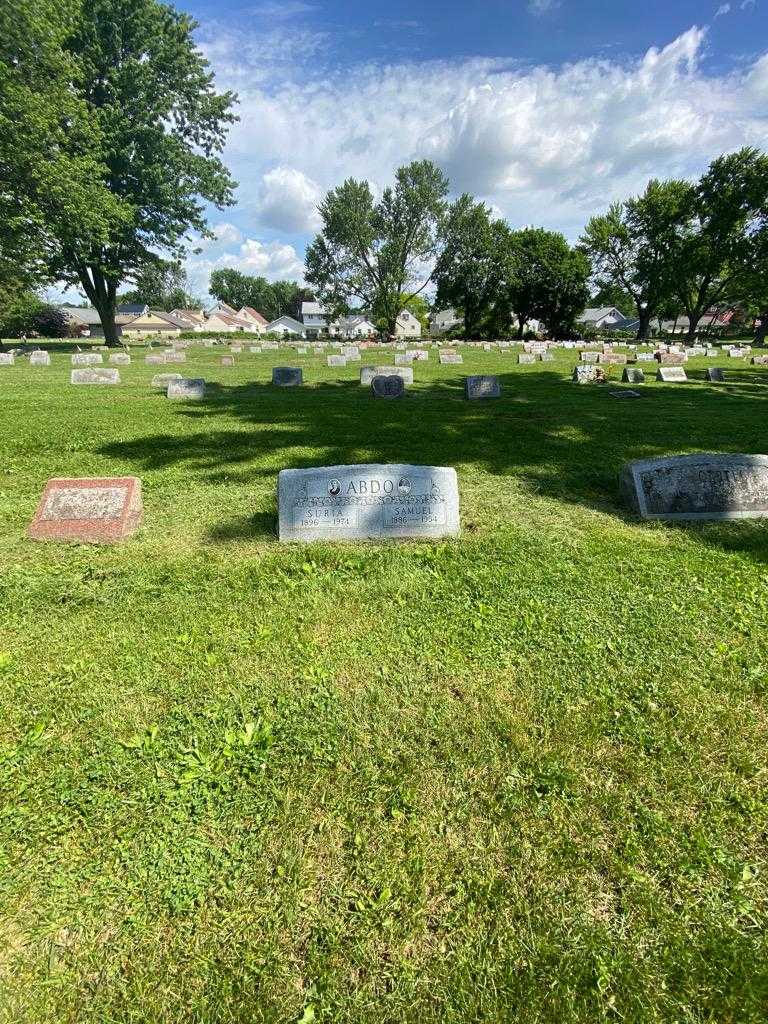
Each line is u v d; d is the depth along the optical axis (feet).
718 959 5.41
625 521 16.98
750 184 133.18
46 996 5.06
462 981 5.19
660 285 161.38
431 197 160.56
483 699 8.89
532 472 22.47
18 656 9.80
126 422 31.60
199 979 5.18
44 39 81.15
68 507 15.05
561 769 7.56
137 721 8.32
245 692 8.98
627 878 6.17
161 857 6.29
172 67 105.91
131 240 115.55
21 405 36.86
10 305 144.15
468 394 45.85
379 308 189.47
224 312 327.26
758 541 15.46
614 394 48.01
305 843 6.50
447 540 15.26
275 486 19.97
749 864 6.35
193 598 11.93
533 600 11.93
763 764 7.68
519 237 194.49
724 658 9.93
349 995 5.08
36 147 84.07
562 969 5.30
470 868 6.24
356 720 8.43
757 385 56.95
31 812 6.81
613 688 9.14
